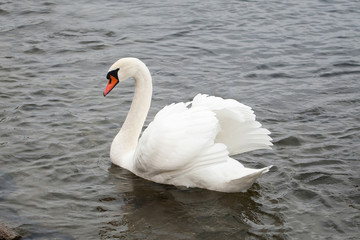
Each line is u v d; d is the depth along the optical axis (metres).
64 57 13.66
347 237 7.38
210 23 16.22
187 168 8.20
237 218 7.74
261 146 8.65
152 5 17.52
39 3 17.22
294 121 10.84
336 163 9.22
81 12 16.67
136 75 9.38
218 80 12.75
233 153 8.77
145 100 9.41
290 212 7.89
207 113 8.11
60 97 11.57
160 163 8.23
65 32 15.16
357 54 14.31
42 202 8.02
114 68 9.34
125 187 8.52
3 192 8.20
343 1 18.22
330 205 8.07
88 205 8.00
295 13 17.17
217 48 14.56
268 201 8.15
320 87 12.48
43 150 9.44
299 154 9.53
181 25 16.00
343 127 10.55
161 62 13.62
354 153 9.54
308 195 8.32
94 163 9.19
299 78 12.95
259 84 12.61
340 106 11.52
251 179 7.96
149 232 7.42
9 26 15.39
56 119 10.58
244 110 8.41
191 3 17.81
